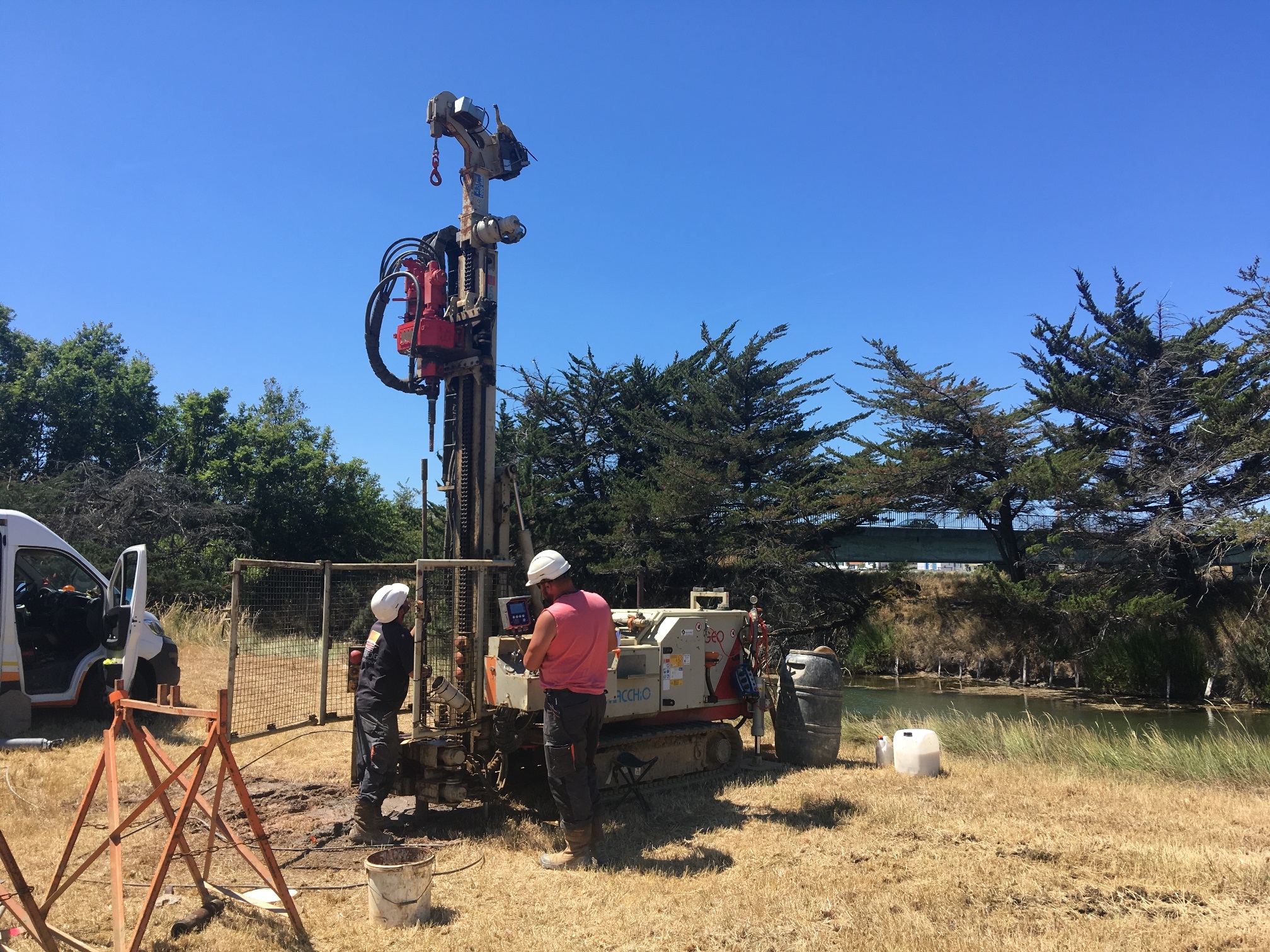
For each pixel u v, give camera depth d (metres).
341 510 30.69
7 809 5.95
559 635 5.10
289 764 7.79
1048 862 5.19
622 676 6.54
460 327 7.38
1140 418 22.81
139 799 6.45
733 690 7.75
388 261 7.80
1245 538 19.16
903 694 20.98
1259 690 19.62
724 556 22.08
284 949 3.91
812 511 22.22
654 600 22.67
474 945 3.97
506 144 7.69
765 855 5.31
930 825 5.94
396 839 5.64
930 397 24.22
